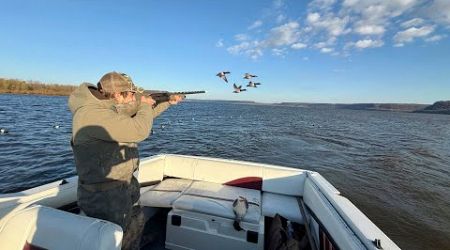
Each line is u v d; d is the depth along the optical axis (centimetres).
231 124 3534
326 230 254
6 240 160
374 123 5934
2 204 193
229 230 280
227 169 390
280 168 382
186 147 1681
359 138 2862
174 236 294
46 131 1811
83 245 141
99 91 188
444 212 964
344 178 1306
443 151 2259
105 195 188
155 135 2052
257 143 2045
